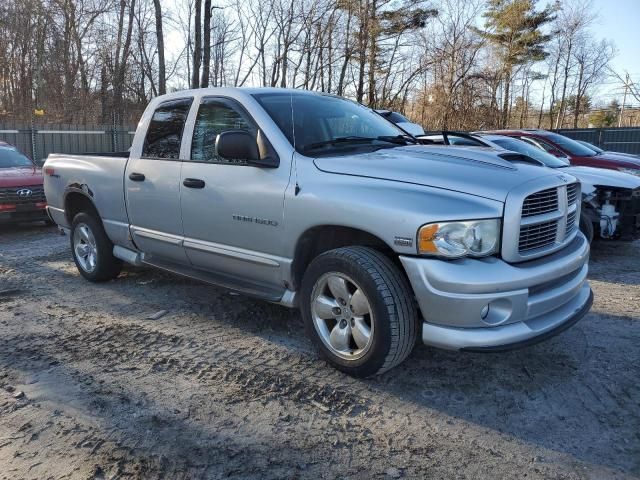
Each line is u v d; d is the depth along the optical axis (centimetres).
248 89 444
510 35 4266
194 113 464
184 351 416
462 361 396
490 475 272
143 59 3133
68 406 337
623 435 304
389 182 344
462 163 365
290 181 382
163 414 328
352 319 358
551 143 1066
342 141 420
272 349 418
